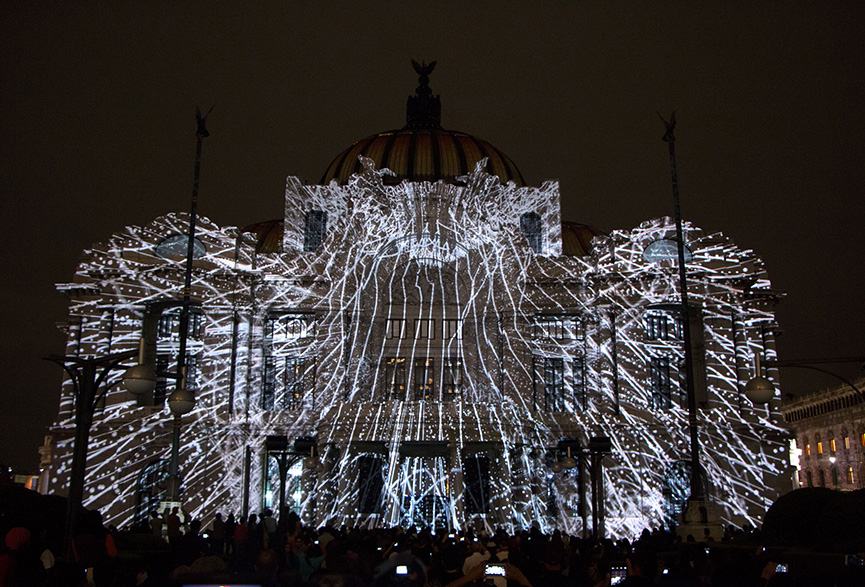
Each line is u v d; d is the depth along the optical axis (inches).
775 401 2021.4
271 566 518.3
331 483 1900.8
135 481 1923.0
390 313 2124.8
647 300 2015.3
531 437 1911.9
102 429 1941.4
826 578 602.2
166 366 2022.6
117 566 608.4
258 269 2058.3
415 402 1882.4
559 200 2349.9
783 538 1007.6
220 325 2014.0
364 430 1865.2
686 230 2063.2
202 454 1931.6
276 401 2023.9
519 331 2037.4
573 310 2034.9
